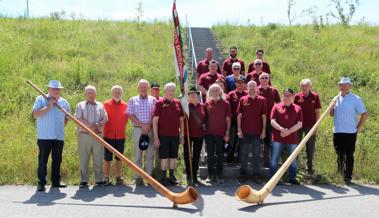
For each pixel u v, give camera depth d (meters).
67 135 11.22
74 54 17.28
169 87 9.30
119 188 9.20
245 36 21.31
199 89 11.00
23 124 11.80
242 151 9.75
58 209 7.51
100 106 9.38
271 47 19.45
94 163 9.34
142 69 16.00
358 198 8.53
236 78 10.88
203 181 9.85
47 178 9.72
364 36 21.44
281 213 7.40
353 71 16.05
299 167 10.65
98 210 7.49
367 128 12.40
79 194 8.62
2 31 19.06
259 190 8.56
